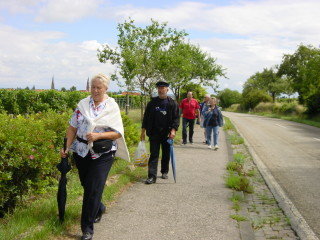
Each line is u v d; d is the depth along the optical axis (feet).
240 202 20.51
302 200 22.13
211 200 20.59
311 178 28.43
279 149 45.96
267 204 20.79
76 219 16.33
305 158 38.60
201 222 17.08
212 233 15.79
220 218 17.69
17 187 17.11
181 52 76.13
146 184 23.81
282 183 26.53
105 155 14.93
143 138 24.89
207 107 42.60
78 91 78.95
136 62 66.69
